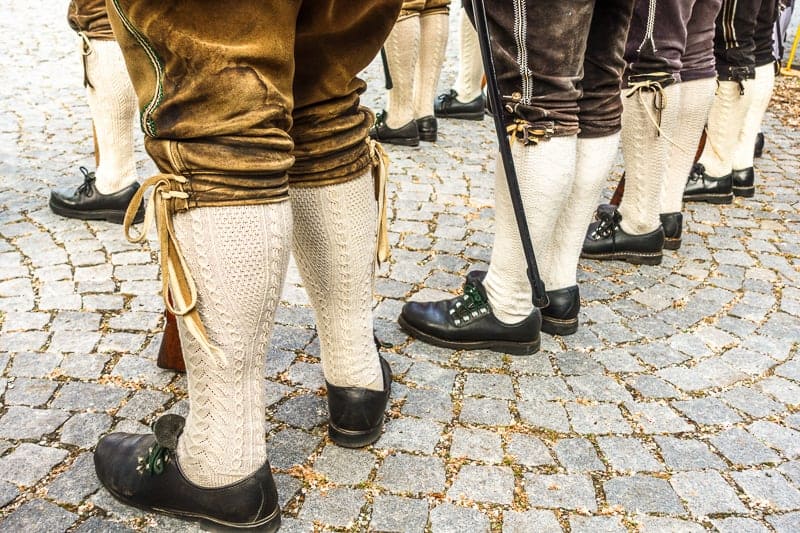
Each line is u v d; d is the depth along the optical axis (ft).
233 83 3.35
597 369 6.86
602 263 9.29
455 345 7.00
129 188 9.45
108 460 4.92
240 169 3.52
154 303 7.56
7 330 6.90
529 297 6.80
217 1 3.25
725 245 10.07
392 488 5.17
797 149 14.97
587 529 4.90
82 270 8.17
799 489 5.38
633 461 5.60
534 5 5.47
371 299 5.27
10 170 10.96
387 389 5.70
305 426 5.77
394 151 13.30
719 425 6.10
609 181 12.41
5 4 24.98
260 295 3.90
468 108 15.64
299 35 3.99
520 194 6.06
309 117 4.31
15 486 5.00
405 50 12.62
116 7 3.26
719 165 11.61
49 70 16.96
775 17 11.35
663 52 8.18
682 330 7.68
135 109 9.23
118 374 6.32
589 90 6.81
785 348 7.39
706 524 5.00
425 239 9.62
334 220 4.65
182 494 4.58
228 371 4.11
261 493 4.54
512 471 5.41
